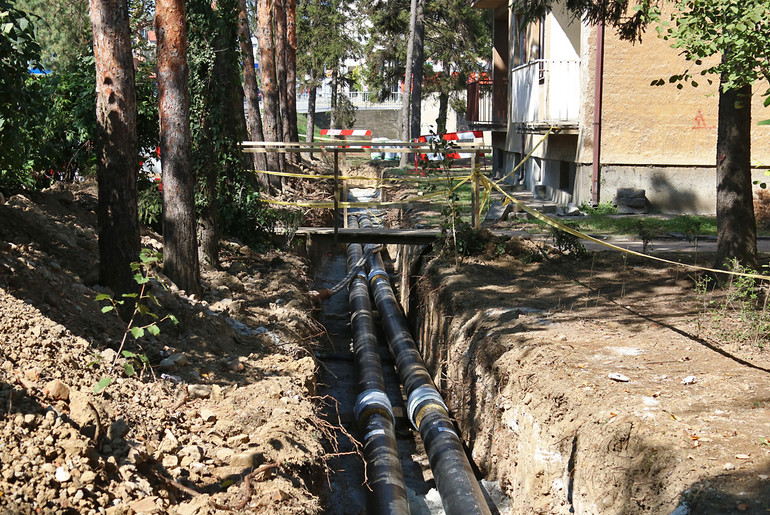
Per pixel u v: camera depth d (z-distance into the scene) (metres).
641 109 18.42
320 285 17.62
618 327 9.04
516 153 28.05
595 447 6.07
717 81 18.17
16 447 4.46
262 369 8.02
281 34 30.98
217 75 12.61
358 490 7.94
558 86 18.89
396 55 47.22
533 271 12.73
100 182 8.34
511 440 7.89
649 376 7.10
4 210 9.06
